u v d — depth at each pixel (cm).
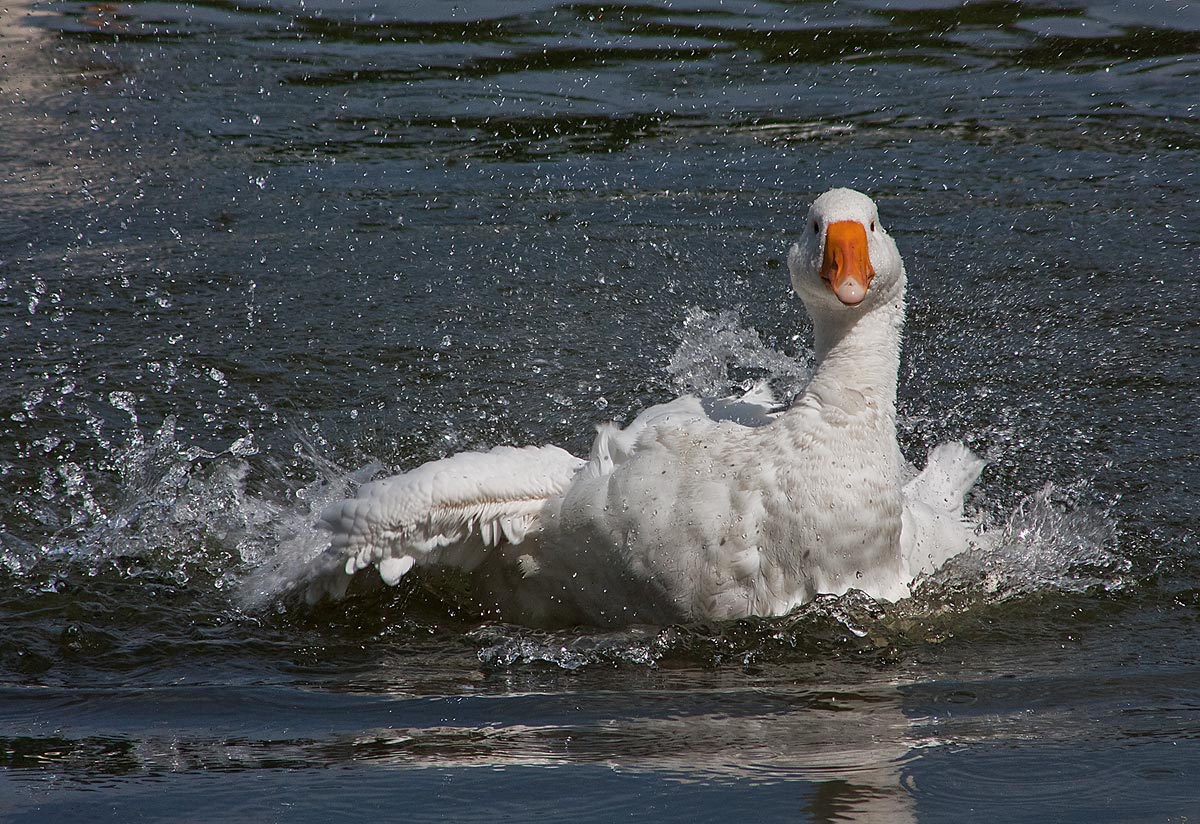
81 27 2291
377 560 869
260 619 901
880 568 851
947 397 1243
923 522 941
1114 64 2084
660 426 857
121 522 1044
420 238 1609
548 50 2203
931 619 868
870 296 857
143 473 1116
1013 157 1792
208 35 2270
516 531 868
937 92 2014
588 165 1817
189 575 971
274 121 1950
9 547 995
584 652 828
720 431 848
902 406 1230
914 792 618
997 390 1255
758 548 827
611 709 736
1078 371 1276
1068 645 833
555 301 1454
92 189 1717
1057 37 2189
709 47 2211
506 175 1789
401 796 625
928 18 2289
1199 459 1117
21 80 2070
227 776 652
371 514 855
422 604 925
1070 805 600
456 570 926
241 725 723
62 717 739
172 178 1756
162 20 2331
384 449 1169
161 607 916
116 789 639
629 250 1573
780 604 836
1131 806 598
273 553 992
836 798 612
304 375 1288
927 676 781
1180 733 682
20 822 605
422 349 1344
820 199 878
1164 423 1180
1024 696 745
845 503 825
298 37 2283
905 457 1148
